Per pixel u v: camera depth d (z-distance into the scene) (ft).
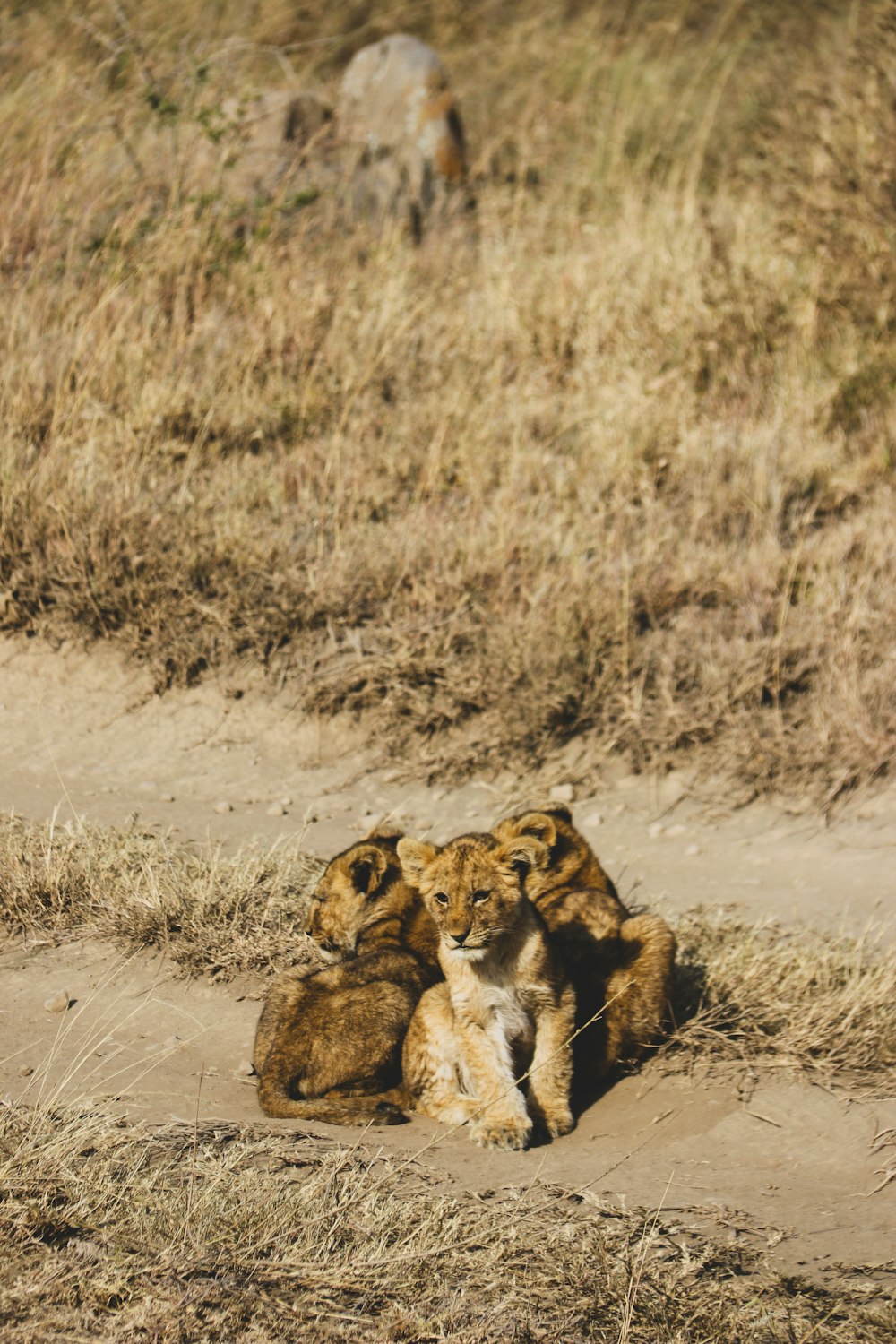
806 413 51.29
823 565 44.60
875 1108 24.75
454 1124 24.75
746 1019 27.27
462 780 40.42
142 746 40.73
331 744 41.34
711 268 56.70
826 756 39.34
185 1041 25.95
